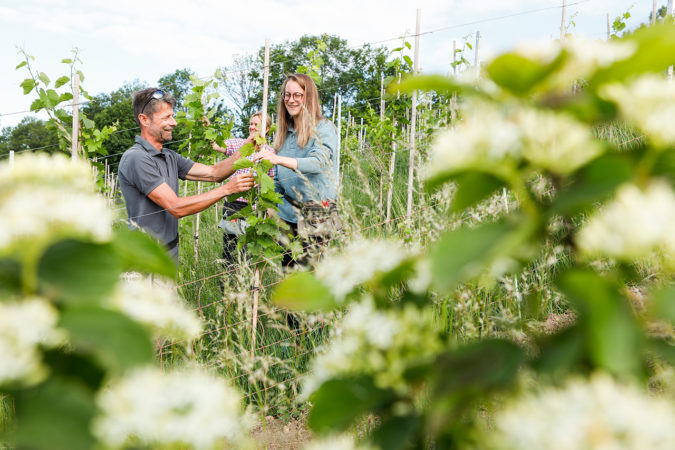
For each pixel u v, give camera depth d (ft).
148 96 9.82
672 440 1.31
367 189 9.15
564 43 1.70
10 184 1.95
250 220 9.38
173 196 9.51
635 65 1.68
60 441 1.57
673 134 1.66
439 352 2.02
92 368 1.81
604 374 1.57
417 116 16.93
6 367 1.57
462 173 1.74
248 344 8.80
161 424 1.68
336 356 2.10
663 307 1.61
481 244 1.63
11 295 1.76
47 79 12.54
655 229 1.49
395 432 1.98
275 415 8.16
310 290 2.17
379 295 2.27
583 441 1.32
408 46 16.42
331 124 11.01
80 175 2.06
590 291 1.57
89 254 1.76
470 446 1.80
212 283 12.91
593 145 1.66
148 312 2.07
